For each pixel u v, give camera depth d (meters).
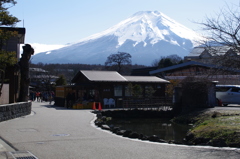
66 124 14.98
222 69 11.65
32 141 10.24
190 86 24.47
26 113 19.56
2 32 17.34
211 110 21.70
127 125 20.77
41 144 9.76
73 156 8.20
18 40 26.73
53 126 14.13
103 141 10.52
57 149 9.05
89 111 23.75
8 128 13.18
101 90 29.55
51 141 10.32
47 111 23.25
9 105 16.39
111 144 9.98
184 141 13.57
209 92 24.31
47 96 45.59
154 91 31.61
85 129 13.32
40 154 8.36
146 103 28.61
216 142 11.27
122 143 10.20
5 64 17.67
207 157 8.19
